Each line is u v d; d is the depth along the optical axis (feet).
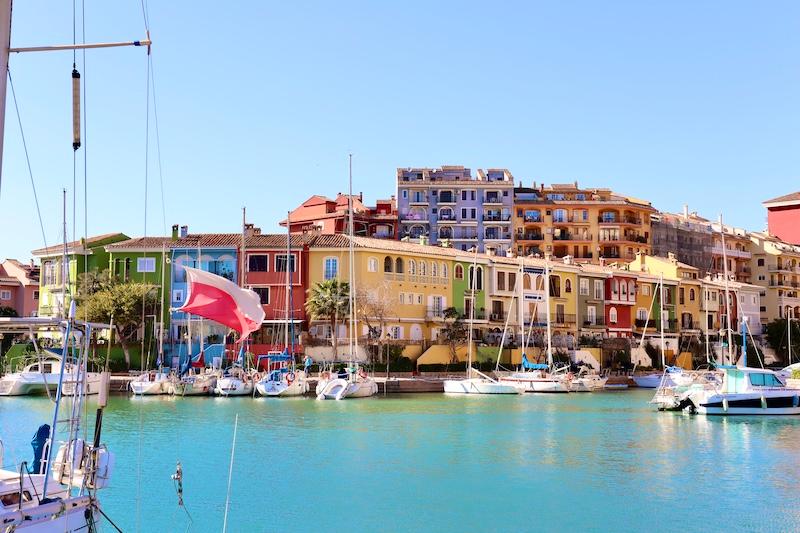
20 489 54.44
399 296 316.19
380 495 110.83
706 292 434.71
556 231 510.58
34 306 406.00
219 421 181.16
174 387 238.07
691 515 101.55
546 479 122.21
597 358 353.51
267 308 301.22
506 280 356.38
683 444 156.56
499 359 319.88
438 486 116.78
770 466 132.87
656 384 314.35
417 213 488.44
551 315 367.66
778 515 101.40
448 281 335.47
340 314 287.69
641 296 411.95
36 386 231.71
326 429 171.53
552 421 191.42
